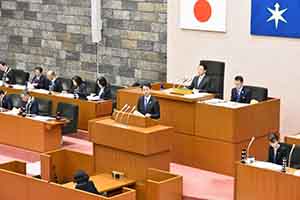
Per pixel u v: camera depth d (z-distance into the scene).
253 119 12.84
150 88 14.21
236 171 11.02
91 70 19.09
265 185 10.65
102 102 15.42
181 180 11.54
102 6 18.56
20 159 14.16
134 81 18.30
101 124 12.15
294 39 14.79
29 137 14.43
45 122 14.12
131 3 17.98
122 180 11.82
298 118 14.92
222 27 15.85
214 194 11.76
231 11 15.67
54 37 19.75
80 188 10.87
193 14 16.33
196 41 16.42
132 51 18.20
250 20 15.36
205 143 12.95
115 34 18.47
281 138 15.20
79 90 15.78
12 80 17.80
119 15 18.30
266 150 13.23
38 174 12.99
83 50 19.17
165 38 17.45
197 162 13.12
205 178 12.59
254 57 15.44
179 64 16.83
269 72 15.25
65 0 19.30
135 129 11.78
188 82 16.34
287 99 15.06
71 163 12.66
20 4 20.34
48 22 19.80
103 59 18.83
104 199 10.43
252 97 13.55
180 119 13.24
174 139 13.37
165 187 11.29
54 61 19.88
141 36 17.94
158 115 13.12
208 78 14.14
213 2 15.92
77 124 15.01
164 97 13.32
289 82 14.98
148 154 11.62
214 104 12.78
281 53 15.02
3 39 20.97
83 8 18.92
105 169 12.28
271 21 15.02
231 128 12.52
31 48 20.34
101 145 12.26
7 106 15.55
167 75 17.16
